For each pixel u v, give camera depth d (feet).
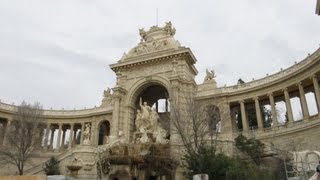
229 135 143.54
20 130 159.84
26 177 89.86
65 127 224.33
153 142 121.90
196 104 127.03
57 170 146.82
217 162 87.56
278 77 156.15
